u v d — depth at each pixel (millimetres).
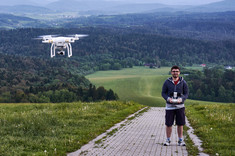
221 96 135500
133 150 7355
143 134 9766
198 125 11531
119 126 11594
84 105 18750
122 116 15227
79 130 10000
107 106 18922
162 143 8211
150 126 11703
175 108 7777
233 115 13758
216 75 157750
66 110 14922
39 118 11359
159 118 14992
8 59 173875
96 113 14914
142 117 15312
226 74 156000
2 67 161875
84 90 110062
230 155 6531
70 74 152625
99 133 9820
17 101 98688
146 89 152750
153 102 125812
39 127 9945
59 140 8328
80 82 145375
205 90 139250
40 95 102812
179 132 7984
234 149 7207
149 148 7574
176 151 7195
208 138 8641
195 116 15438
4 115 13281
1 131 9461
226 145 7590
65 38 16891
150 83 163000
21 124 10430
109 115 14961
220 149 7188
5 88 113938
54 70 157500
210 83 144500
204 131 9703
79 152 7219
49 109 16984
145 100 128500
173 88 7797
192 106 25000
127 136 9375
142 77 175000
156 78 170625
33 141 8180
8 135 9055
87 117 13227
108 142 8398
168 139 7984
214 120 12281
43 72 155125
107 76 198000
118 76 197000
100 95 108438
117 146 7852
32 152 7074
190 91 142375
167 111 7891
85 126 10961
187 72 170250
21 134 9141
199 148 7500
